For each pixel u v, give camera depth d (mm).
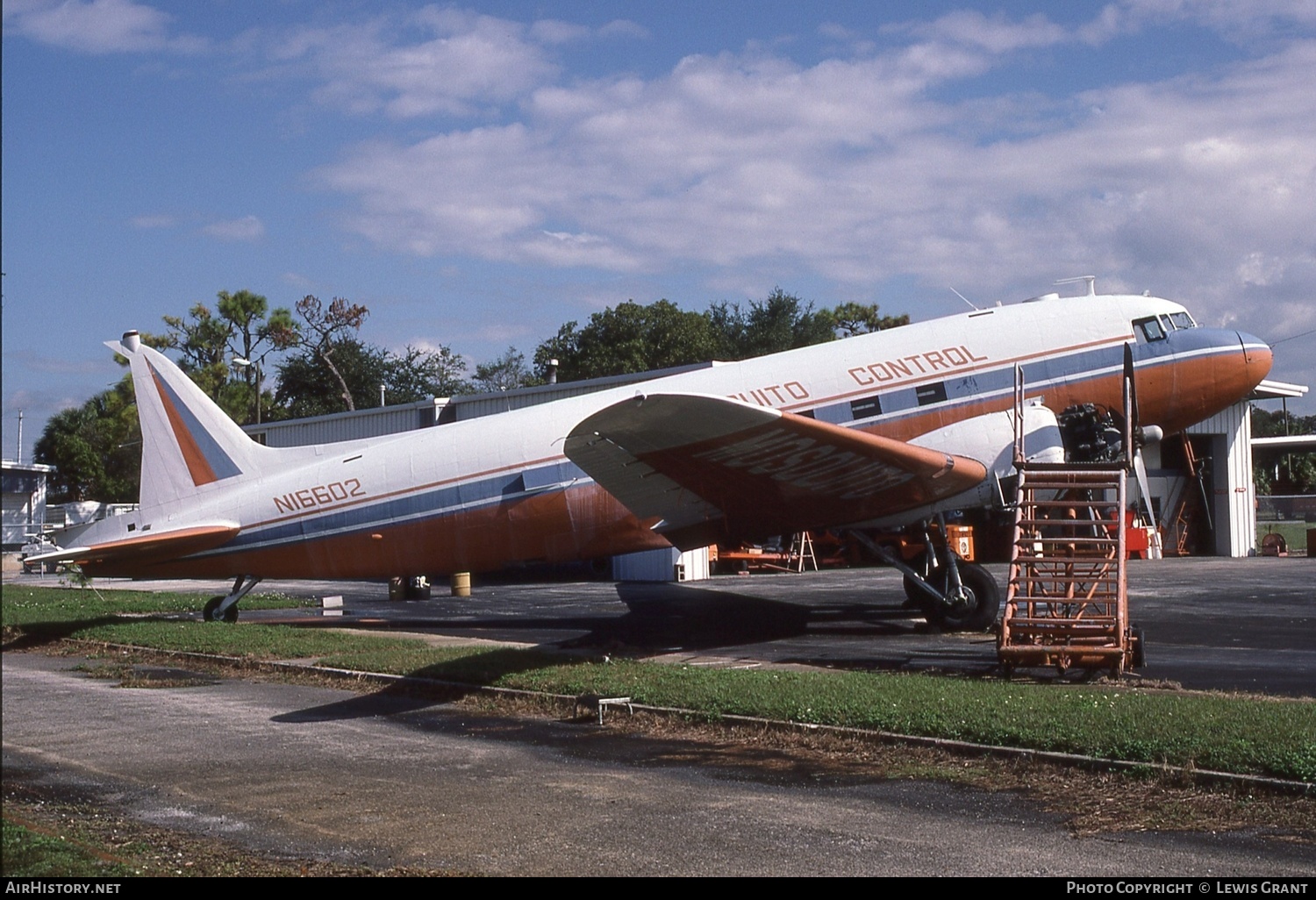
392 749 9719
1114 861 6184
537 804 7691
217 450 19906
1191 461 34438
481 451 18562
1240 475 34781
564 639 17328
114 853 6633
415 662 13969
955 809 7324
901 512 16969
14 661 16672
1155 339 17781
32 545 49062
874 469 15141
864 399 17312
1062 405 17375
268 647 16109
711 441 13922
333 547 19141
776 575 29641
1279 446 42781
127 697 12875
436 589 29188
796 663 13922
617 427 13289
